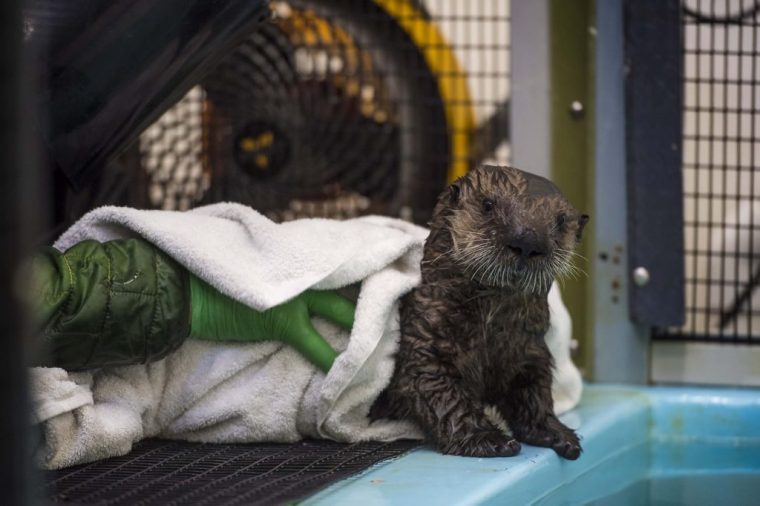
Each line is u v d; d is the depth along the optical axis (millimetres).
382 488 2598
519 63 4332
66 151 3236
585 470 3287
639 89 4055
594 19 4230
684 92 4207
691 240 4551
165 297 2910
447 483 2643
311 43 4867
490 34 5395
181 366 3096
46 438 2672
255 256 3066
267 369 3076
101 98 3170
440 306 3068
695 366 4227
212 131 4824
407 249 3193
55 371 2660
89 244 2912
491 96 5293
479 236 2957
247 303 2898
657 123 4055
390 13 4926
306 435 3199
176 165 4805
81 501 2385
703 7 4125
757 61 4117
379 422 3205
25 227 1179
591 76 4254
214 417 3047
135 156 4613
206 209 3299
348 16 4875
